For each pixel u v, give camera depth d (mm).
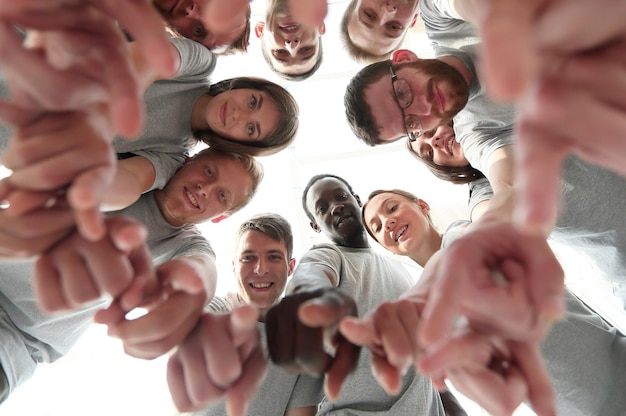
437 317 424
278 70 1708
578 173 1171
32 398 1786
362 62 1744
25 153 399
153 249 1223
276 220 1529
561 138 311
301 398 1278
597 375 1165
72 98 391
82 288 443
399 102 1232
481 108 1295
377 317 478
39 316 1157
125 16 339
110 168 418
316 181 1574
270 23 1551
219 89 1404
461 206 2139
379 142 1333
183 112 1349
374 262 1399
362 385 1228
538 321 456
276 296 1447
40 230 423
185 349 484
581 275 1765
